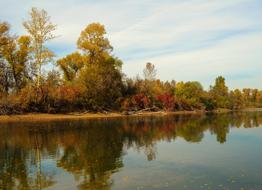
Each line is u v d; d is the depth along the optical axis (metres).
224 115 92.81
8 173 20.42
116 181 17.97
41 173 20.28
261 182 17.36
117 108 91.44
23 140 34.62
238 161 23.09
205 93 141.12
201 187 16.48
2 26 67.06
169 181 17.70
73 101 78.56
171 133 41.56
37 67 67.44
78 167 21.77
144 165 22.05
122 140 34.78
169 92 123.12
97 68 84.25
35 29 64.44
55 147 30.14
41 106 71.75
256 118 76.12
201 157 24.77
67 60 100.38
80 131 43.34
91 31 84.88
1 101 65.31
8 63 73.56
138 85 102.31
